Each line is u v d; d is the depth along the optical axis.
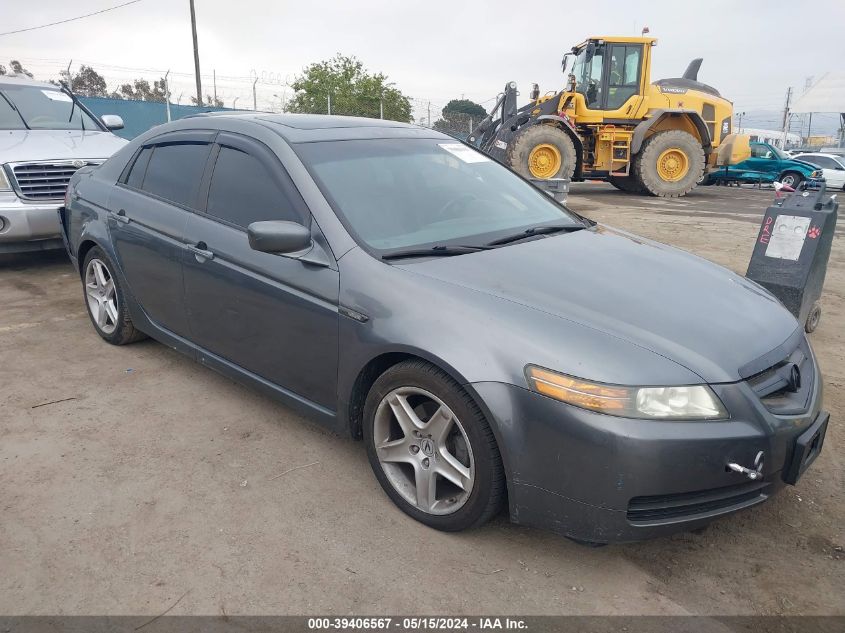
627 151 15.62
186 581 2.34
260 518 2.69
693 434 2.15
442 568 2.42
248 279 3.13
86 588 2.29
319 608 2.22
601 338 2.29
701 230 10.17
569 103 15.67
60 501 2.78
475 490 2.43
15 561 2.42
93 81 28.97
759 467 2.25
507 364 2.29
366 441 2.82
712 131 16.19
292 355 3.03
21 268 6.66
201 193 3.54
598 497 2.19
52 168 6.03
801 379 2.57
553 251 3.04
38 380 3.94
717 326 2.50
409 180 3.34
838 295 6.39
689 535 2.66
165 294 3.75
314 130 3.44
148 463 3.08
